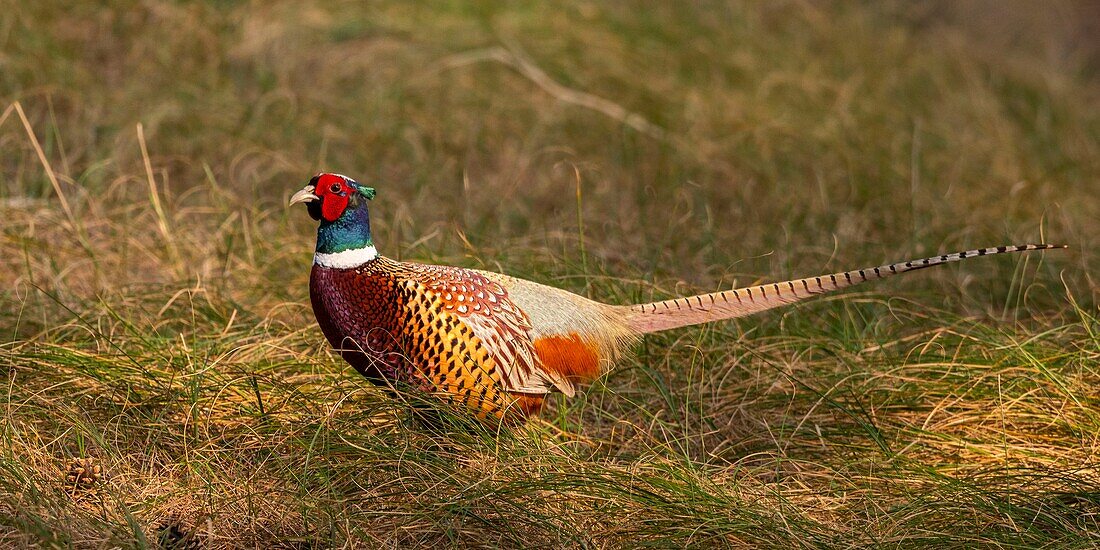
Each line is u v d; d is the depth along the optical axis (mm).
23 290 9070
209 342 8164
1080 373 7949
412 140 12875
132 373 7488
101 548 5781
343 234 6738
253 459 6938
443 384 6832
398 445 6902
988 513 6477
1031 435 7582
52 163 11617
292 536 6203
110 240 9836
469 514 6246
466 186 11695
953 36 19859
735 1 17953
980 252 6898
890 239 11641
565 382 7242
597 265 9773
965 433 7664
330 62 14102
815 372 8328
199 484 6520
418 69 14086
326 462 6652
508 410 7039
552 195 12453
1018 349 8133
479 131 13203
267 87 13422
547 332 7066
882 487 6992
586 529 6344
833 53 17422
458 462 6852
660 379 7961
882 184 12969
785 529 6238
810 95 15289
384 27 14773
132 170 11547
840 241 11422
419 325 6703
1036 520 6375
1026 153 15203
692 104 14266
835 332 9133
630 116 13883
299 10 14688
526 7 15742
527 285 7176
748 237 11547
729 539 6277
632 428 7766
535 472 6734
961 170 13773
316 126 12758
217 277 9336
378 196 11703
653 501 6449
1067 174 14586
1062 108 17641
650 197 12516
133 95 12656
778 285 7363
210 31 14109
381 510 6297
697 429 7836
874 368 8305
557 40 14992
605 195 12461
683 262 10789
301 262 9664
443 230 10773
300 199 6684
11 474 6160
